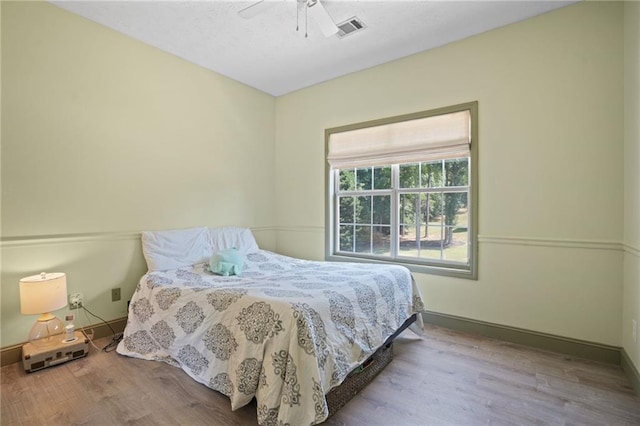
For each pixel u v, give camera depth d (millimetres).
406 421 1735
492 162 2857
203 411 1799
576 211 2508
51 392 1977
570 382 2111
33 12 2402
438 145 3117
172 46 3131
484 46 2881
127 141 2949
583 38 2457
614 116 2355
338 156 3836
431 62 3166
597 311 2441
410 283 2852
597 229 2430
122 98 2910
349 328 1969
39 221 2451
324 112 3975
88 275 2721
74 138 2623
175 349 2264
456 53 3021
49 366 2271
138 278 3031
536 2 2477
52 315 2449
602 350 2410
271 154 4410
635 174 2074
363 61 3438
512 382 2117
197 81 3510
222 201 3787
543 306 2652
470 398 1941
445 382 2123
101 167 2783
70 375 2178
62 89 2553
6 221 2305
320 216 4055
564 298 2566
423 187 3328
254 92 4164
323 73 3740
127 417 1748
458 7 2531
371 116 3574
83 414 1773
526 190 2709
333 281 2387
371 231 3715
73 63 2609
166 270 2855
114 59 2852
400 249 3498
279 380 1620
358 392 2006
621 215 2338
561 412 1803
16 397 1924
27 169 2389
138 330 2549
